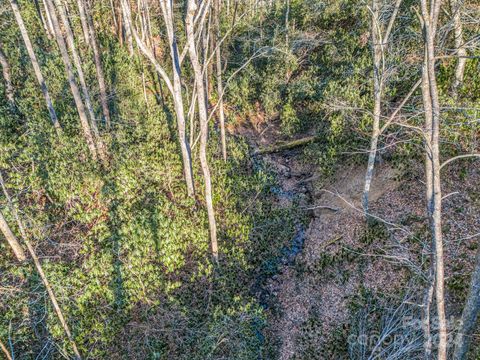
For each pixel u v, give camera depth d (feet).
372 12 31.37
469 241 28.86
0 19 60.85
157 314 28.53
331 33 65.36
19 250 27.78
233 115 61.05
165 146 44.62
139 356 26.37
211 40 55.42
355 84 50.26
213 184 42.93
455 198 32.35
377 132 32.71
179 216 35.91
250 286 34.17
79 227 33.22
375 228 34.86
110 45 67.82
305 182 48.16
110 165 41.32
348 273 32.71
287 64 64.08
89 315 26.86
